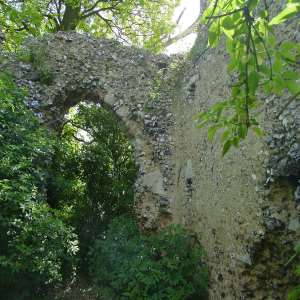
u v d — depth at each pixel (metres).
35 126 5.68
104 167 7.89
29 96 6.46
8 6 4.86
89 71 7.04
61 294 5.92
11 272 4.33
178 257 4.85
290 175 3.45
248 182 3.91
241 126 1.67
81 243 7.10
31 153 5.11
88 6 11.70
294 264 3.29
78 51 7.12
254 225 3.72
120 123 6.98
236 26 1.48
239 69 1.55
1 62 6.63
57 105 6.78
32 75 6.68
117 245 5.48
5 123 5.05
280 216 3.46
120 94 6.94
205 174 5.20
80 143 8.91
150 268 4.64
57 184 6.35
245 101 1.61
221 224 4.47
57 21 11.73
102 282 5.47
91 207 7.57
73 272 6.47
